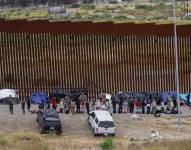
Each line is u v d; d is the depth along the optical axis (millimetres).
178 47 104938
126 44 104188
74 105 92500
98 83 104188
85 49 103875
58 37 103562
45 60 103562
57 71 103750
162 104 99000
